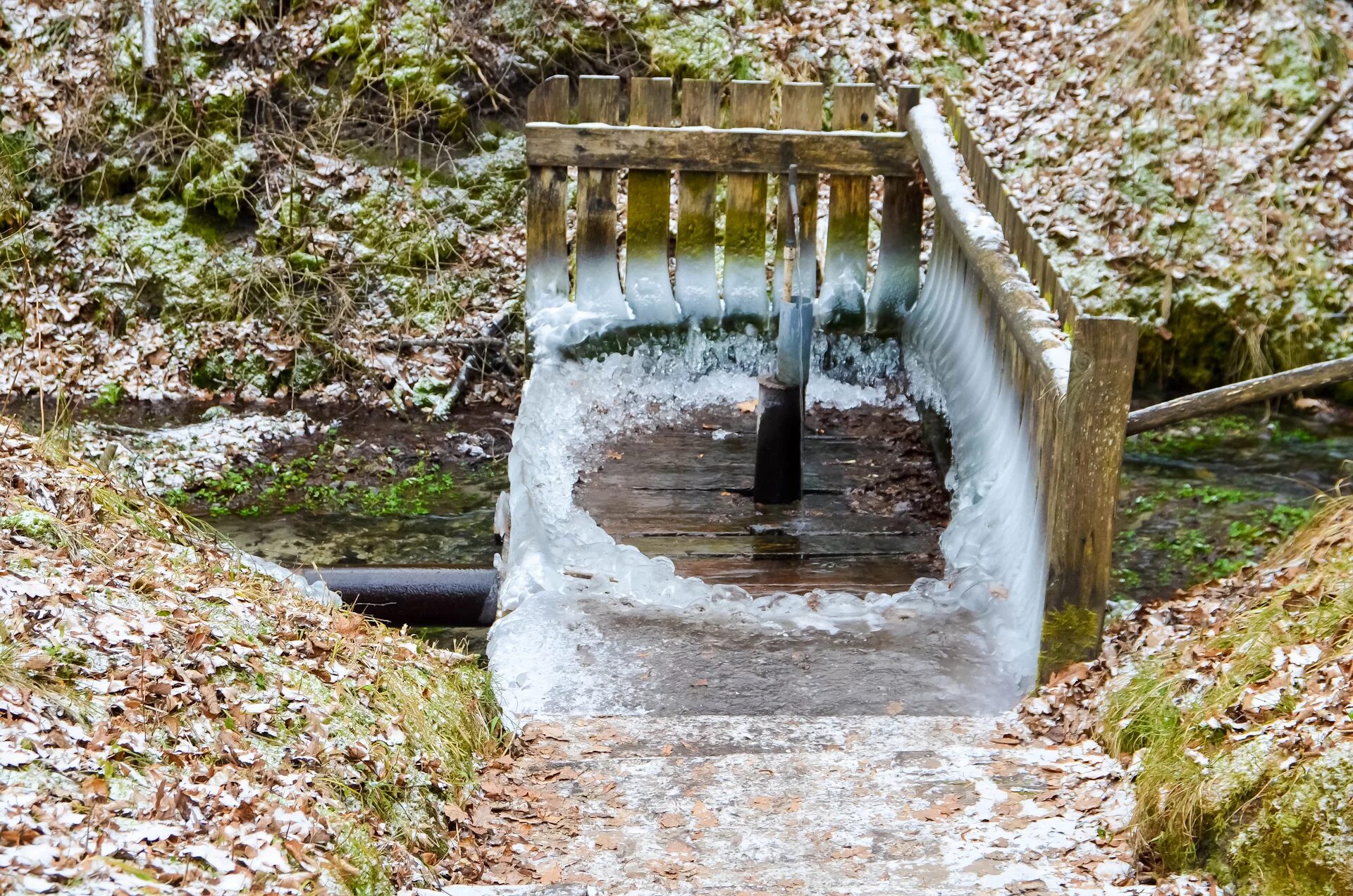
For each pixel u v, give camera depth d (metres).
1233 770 3.55
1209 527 6.80
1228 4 10.07
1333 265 9.20
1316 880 3.27
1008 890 3.42
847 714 4.71
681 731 4.47
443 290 10.76
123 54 10.69
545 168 8.16
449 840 3.58
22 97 10.73
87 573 3.78
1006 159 10.11
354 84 10.78
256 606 4.14
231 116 10.70
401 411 10.41
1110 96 10.03
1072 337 4.70
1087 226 9.61
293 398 10.52
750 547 6.37
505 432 10.17
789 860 3.60
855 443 7.71
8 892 2.37
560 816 3.84
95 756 2.96
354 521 8.77
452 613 6.34
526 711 4.67
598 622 5.36
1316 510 5.74
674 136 8.08
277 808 3.06
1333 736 3.47
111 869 2.52
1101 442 4.57
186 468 9.29
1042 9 10.80
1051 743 4.42
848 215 8.36
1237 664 4.13
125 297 10.63
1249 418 8.80
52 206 10.77
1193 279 9.30
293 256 10.67
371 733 3.72
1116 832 3.73
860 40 10.84
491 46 10.92
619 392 8.20
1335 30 9.91
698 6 10.93
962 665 5.06
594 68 11.01
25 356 10.37
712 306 8.41
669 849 3.65
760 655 5.13
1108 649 4.84
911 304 8.51
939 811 3.86
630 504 6.81
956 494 6.62
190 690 3.39
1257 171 9.48
